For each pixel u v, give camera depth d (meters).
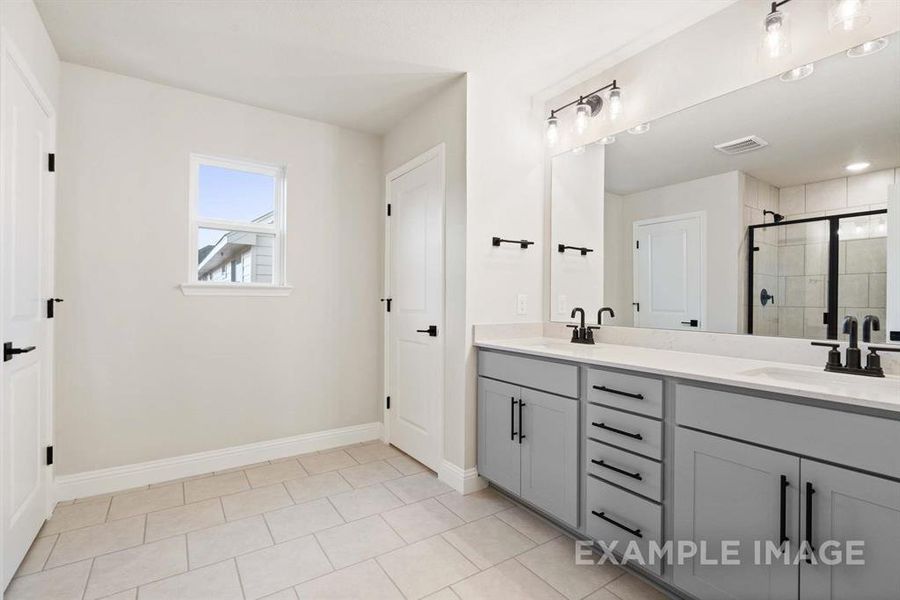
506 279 2.61
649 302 2.21
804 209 1.68
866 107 1.53
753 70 1.81
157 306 2.57
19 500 1.73
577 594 1.62
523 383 2.18
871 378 1.39
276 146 2.96
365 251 3.35
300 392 3.07
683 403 1.51
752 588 1.32
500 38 2.13
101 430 2.42
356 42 2.16
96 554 1.84
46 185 2.06
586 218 2.53
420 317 2.88
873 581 1.10
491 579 1.70
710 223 1.96
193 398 2.69
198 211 2.76
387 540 1.97
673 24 2.01
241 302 2.84
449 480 2.55
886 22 1.49
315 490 2.48
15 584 1.64
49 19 1.96
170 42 2.16
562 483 1.96
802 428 1.22
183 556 1.83
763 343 1.78
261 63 2.36
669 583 1.56
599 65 2.38
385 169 3.35
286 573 1.73
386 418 3.29
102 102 2.42
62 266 2.31
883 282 1.49
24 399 1.78
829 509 1.17
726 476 1.39
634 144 2.27
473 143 2.47
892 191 1.47
